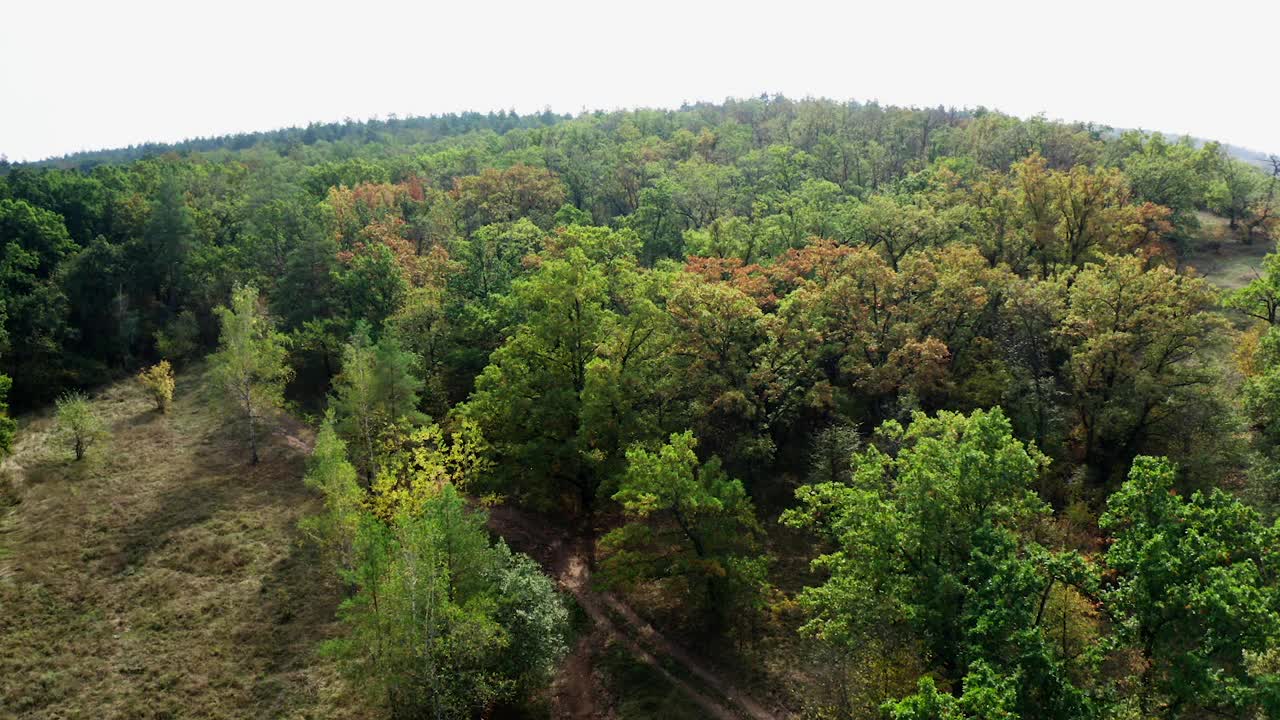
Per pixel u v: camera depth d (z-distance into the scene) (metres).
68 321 70.56
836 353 48.47
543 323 42.88
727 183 95.56
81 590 38.59
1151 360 41.69
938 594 25.22
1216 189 82.12
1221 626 20.31
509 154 117.88
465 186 95.25
